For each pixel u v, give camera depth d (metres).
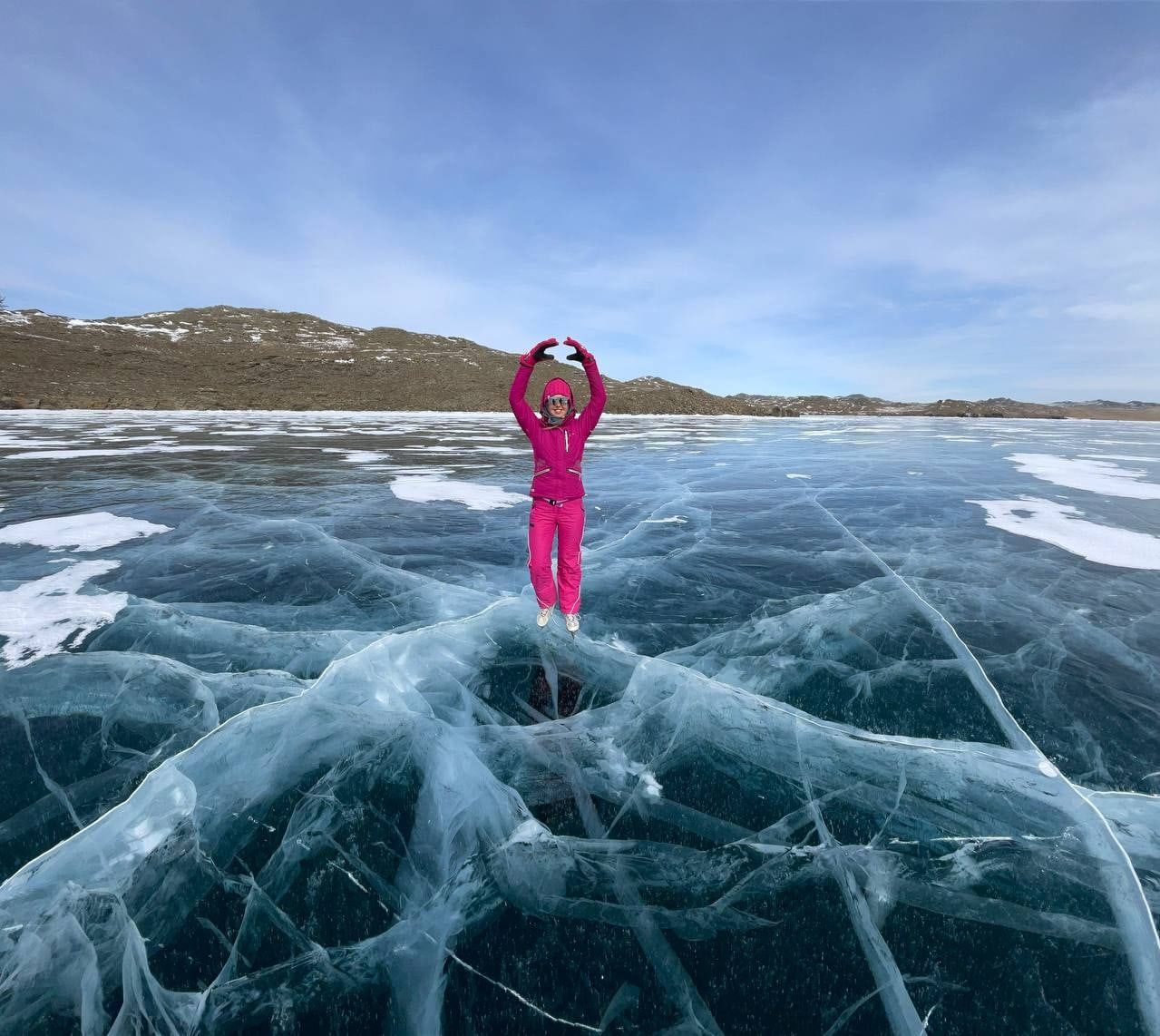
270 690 2.72
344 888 1.71
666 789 2.12
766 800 2.07
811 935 1.57
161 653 3.09
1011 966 1.49
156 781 2.06
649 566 4.82
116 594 3.97
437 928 1.60
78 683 2.73
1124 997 1.41
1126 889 1.70
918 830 1.93
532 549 3.34
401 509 7.06
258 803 2.02
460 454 13.20
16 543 5.25
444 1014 1.39
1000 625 3.56
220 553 5.04
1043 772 2.18
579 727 2.50
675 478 9.98
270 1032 1.36
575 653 3.19
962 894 1.69
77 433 16.98
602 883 1.73
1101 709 2.62
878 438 20.36
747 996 1.42
